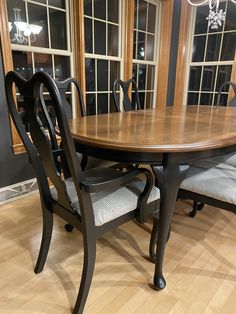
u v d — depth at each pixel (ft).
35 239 5.11
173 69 12.66
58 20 7.81
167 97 12.85
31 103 2.76
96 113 9.93
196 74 12.65
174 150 3.06
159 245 3.69
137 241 5.13
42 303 3.65
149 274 4.23
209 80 12.26
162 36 11.70
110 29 9.62
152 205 3.91
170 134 3.70
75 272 4.26
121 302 3.67
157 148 3.04
